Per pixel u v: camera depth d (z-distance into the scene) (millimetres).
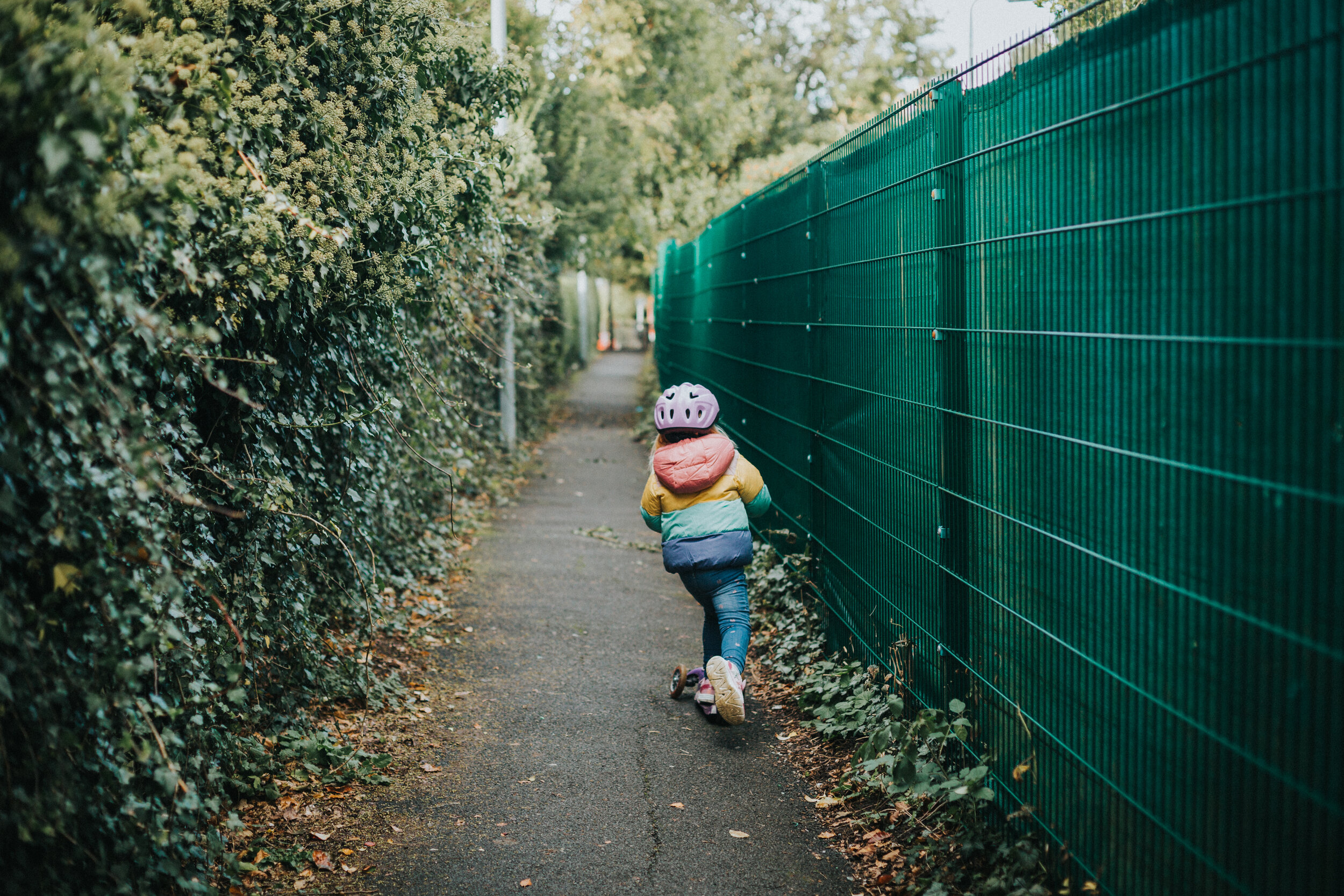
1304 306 1958
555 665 5902
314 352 4535
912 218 4262
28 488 2453
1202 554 2312
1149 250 2506
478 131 5930
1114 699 2707
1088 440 2832
